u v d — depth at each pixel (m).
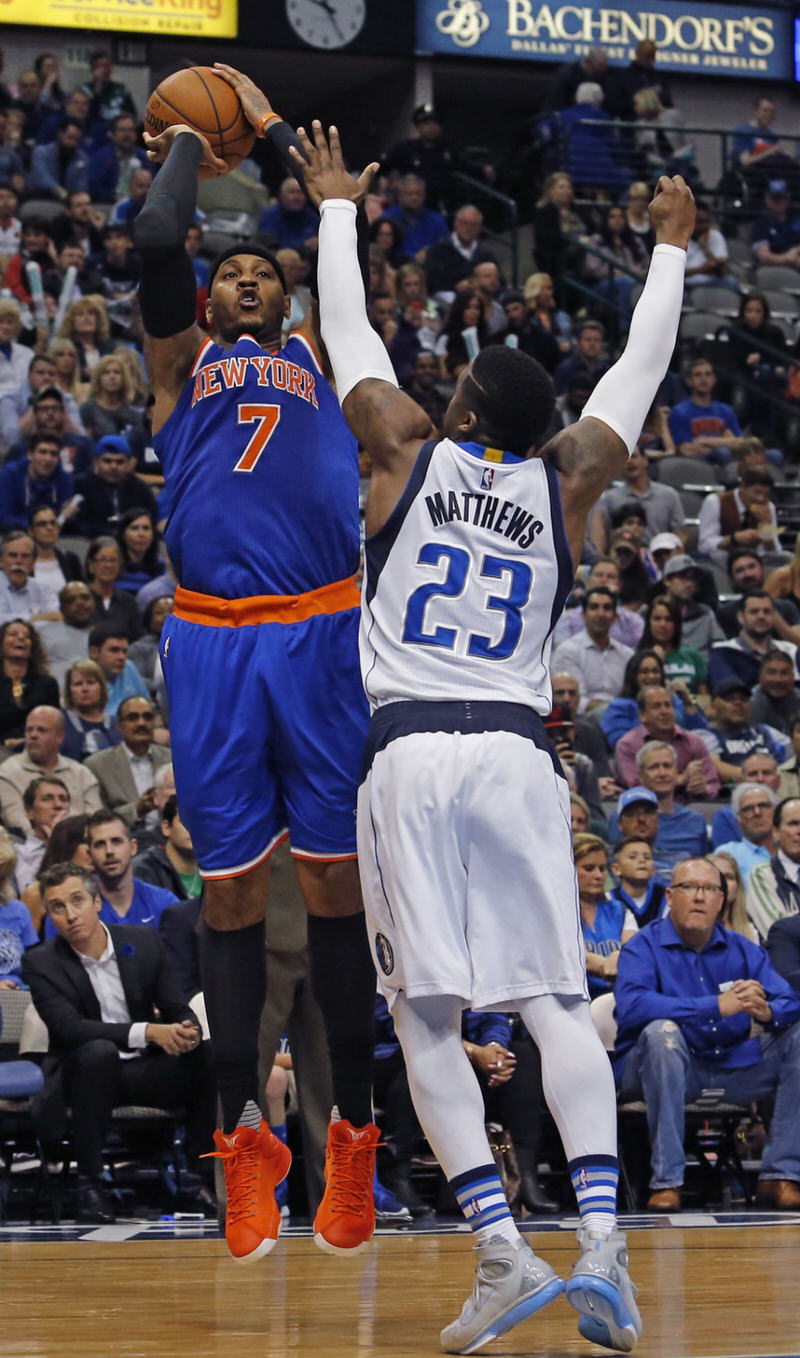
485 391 3.76
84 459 14.30
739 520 15.50
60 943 8.00
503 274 20.27
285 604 4.22
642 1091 7.99
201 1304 4.24
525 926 3.50
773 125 24.19
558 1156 8.40
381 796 3.56
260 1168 4.23
